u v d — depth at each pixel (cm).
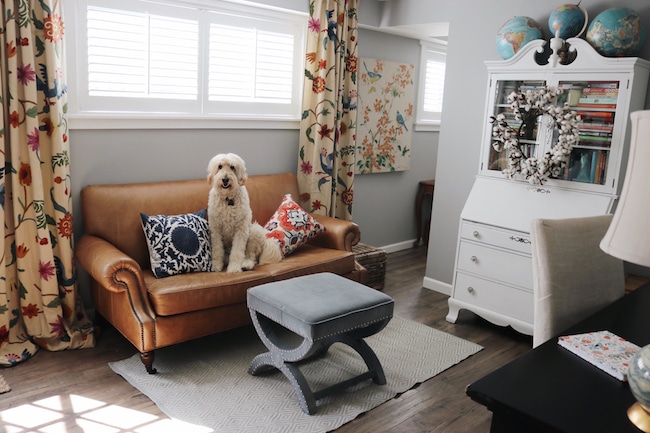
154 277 282
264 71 383
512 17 354
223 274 287
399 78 493
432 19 401
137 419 226
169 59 335
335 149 414
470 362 297
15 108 259
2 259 265
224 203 304
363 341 270
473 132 383
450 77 392
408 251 536
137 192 311
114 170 319
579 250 182
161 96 335
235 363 281
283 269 306
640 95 300
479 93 377
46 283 277
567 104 306
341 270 337
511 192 334
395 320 353
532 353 143
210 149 360
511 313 326
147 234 287
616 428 110
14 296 281
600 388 126
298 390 238
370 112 471
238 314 285
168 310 256
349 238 358
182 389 252
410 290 417
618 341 149
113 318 279
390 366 286
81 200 301
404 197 535
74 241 308
